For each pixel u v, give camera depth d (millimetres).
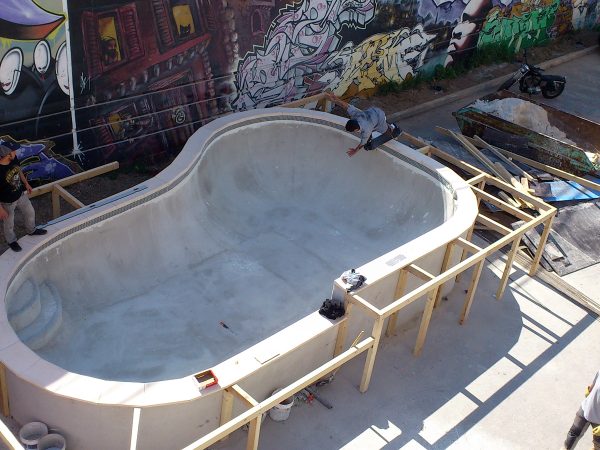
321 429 7484
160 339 8172
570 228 11211
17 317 7270
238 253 9789
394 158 10727
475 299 9727
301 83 13312
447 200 9984
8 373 6566
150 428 6461
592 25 20859
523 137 12633
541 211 9977
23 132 9844
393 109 14703
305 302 9133
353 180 11125
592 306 9789
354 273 7809
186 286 9047
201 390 6426
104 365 7672
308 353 7617
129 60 10508
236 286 9195
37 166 10234
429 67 16016
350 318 7977
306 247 10133
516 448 7586
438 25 15531
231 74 12016
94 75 10219
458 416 7875
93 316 8250
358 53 14070
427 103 15172
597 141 13227
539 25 18766
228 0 11273
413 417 7785
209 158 10328
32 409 6582
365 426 7598
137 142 11289
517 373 8578
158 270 9109
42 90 9758
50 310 7758
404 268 8273
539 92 16531
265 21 11992
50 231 7977
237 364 6781
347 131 10930
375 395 8008
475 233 11094
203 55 11430
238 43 11812
